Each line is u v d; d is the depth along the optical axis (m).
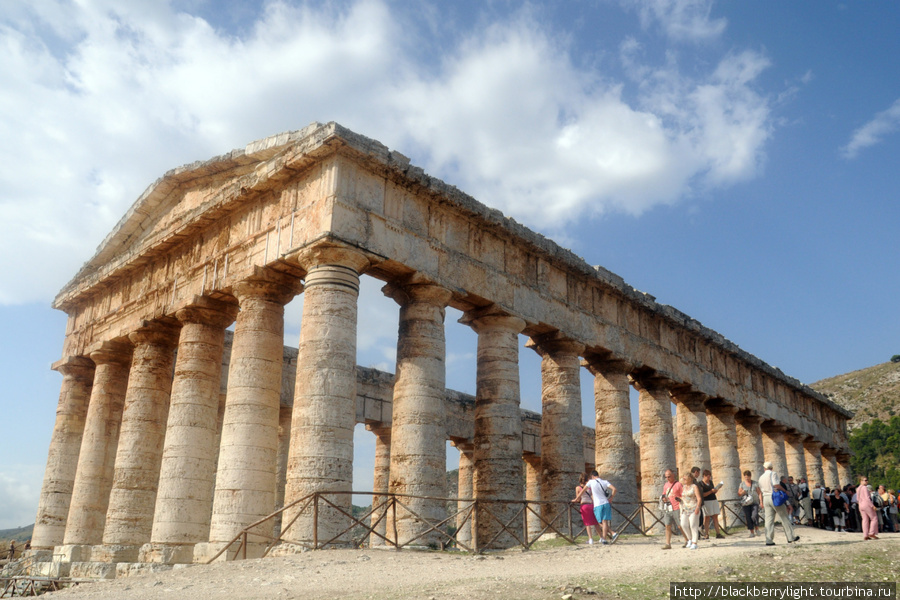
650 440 32.03
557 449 27.05
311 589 13.03
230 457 21.34
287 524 18.08
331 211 20.50
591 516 21.55
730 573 13.09
